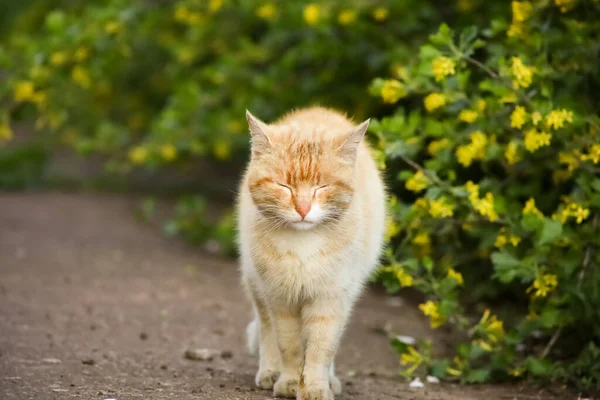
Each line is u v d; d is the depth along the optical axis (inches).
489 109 350.0
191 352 361.1
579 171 351.9
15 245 571.2
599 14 376.2
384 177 374.6
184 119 589.6
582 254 342.3
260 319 314.2
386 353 406.9
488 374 351.3
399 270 349.7
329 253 283.6
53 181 871.7
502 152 356.5
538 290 332.5
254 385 312.8
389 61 534.9
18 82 558.3
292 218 275.6
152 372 323.3
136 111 797.9
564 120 329.4
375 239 319.0
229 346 390.3
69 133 812.0
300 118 331.3
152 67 773.9
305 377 284.5
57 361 325.7
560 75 362.0
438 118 387.9
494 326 348.5
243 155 785.6
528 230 329.7
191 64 664.4
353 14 507.5
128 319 419.8
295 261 283.9
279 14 562.3
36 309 418.3
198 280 523.2
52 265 524.1
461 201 354.0
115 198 813.2
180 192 861.8
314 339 289.0
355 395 310.5
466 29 349.4
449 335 440.1
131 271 530.0
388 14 521.0
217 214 746.8
